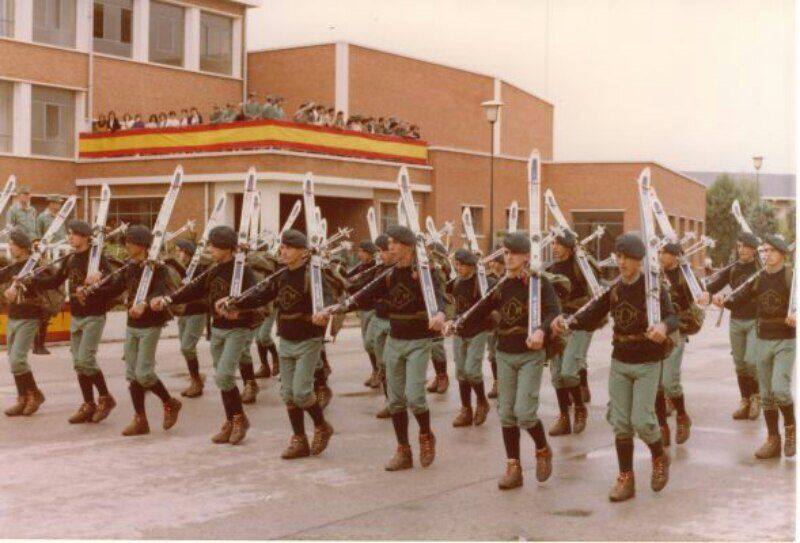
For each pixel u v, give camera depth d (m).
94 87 33.66
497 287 7.94
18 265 11.05
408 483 8.02
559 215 10.40
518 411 7.74
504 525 6.80
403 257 8.35
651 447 7.70
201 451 9.24
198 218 29.62
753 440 9.95
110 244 23.53
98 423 10.64
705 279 10.96
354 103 36.66
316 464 8.73
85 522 6.87
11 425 10.49
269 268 11.80
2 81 31.89
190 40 36.53
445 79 40.41
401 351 8.42
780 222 48.84
